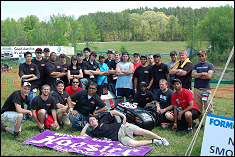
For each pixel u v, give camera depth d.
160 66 6.55
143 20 181.12
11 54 35.16
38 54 6.87
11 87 14.30
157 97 5.92
